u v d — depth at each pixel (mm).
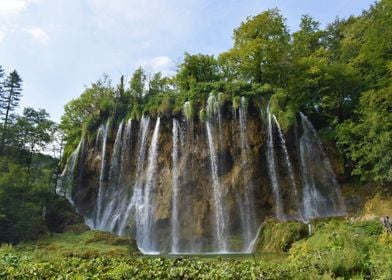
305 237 25031
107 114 48906
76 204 45469
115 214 41625
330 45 49688
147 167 42000
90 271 10445
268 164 37344
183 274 9875
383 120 29297
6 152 49531
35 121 52031
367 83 38938
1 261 12711
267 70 42781
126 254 24031
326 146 38125
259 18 42781
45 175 42594
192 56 46031
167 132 41906
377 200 31203
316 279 10289
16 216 33000
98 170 46031
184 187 38469
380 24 36406
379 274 10695
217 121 39188
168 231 37188
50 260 14016
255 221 35312
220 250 34500
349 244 13836
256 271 10297
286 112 38156
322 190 36500
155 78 50844
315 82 39969
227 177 37344
